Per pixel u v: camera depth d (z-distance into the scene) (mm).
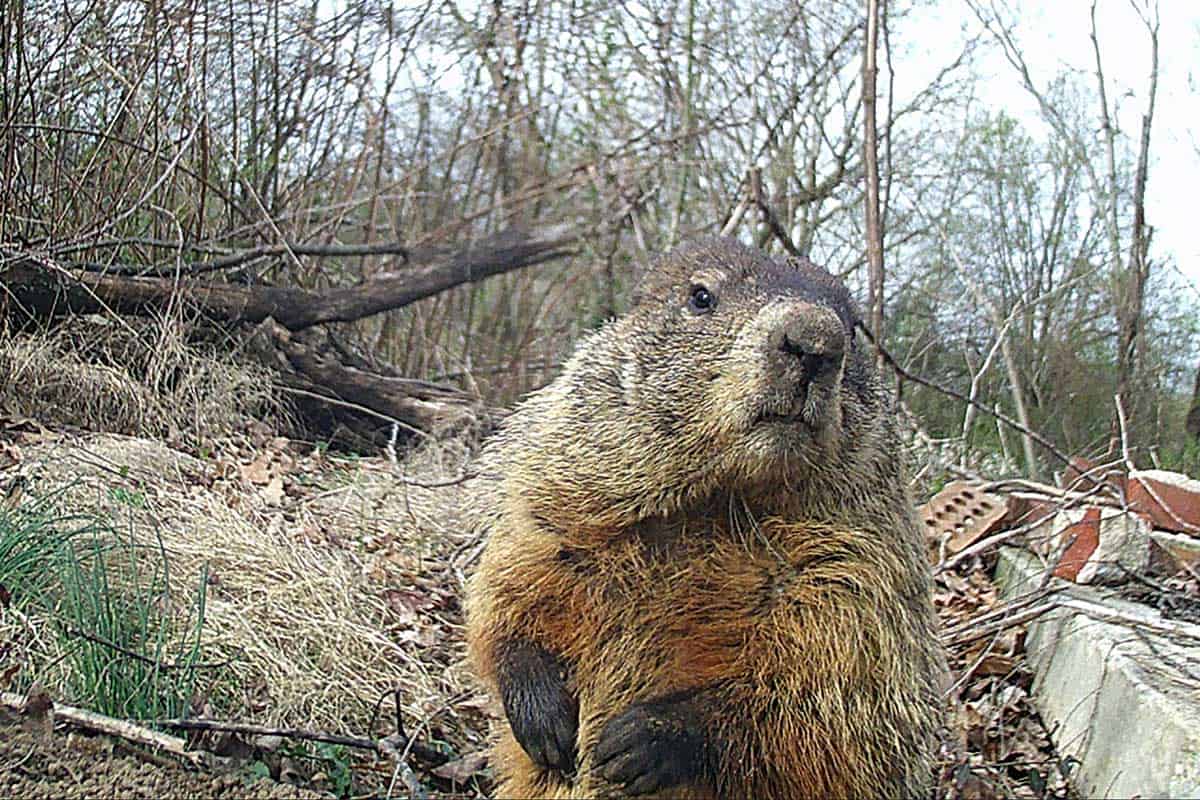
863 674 437
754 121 1779
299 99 1438
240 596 654
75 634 496
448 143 1930
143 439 963
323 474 1063
